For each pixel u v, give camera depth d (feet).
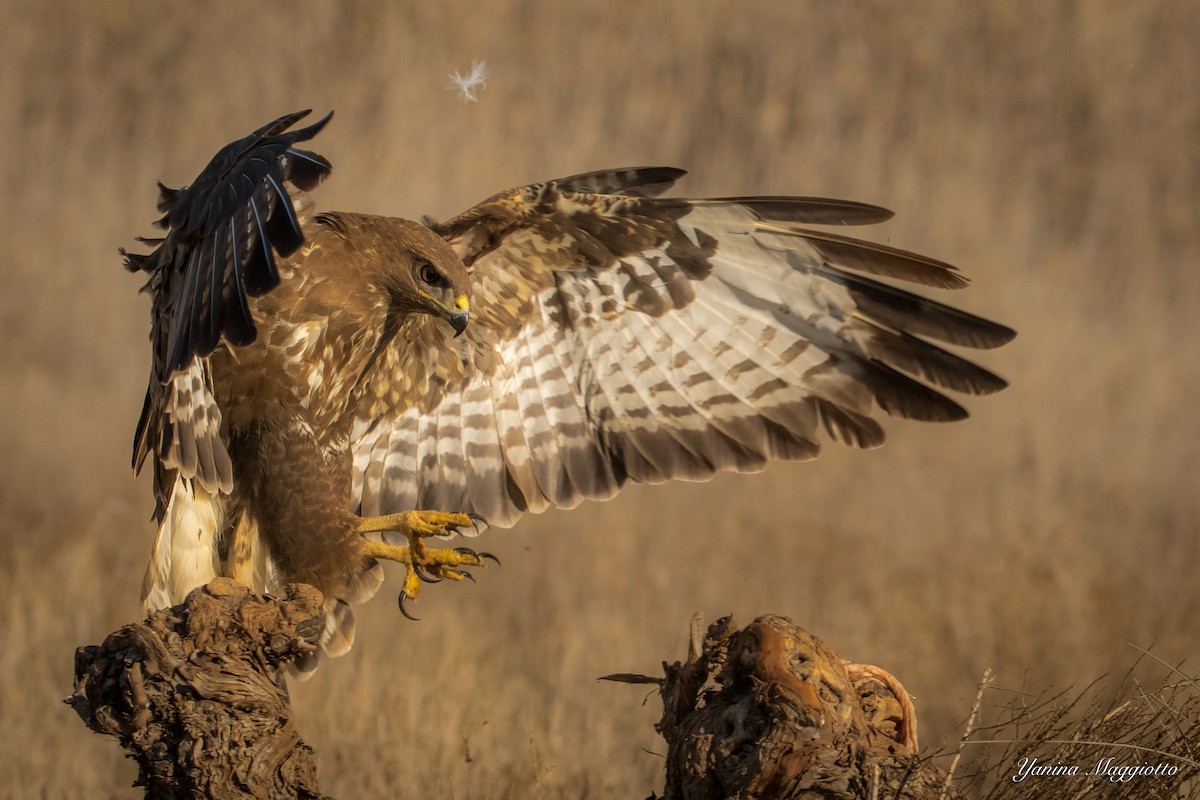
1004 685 40.63
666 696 22.29
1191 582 50.75
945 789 20.34
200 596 21.12
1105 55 115.24
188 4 115.14
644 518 56.08
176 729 20.74
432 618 44.65
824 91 113.80
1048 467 63.21
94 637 43.04
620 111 110.93
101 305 85.40
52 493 58.65
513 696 38.34
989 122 112.27
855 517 57.77
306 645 21.27
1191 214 104.58
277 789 20.88
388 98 106.11
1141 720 24.56
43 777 33.96
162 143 108.37
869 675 21.94
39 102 109.50
